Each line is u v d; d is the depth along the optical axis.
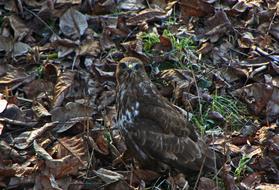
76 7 13.79
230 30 13.92
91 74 12.89
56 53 13.21
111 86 12.76
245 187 11.34
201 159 11.10
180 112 11.98
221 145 11.96
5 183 10.92
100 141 11.62
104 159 11.63
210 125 12.39
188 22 14.09
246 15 14.36
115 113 12.20
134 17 13.91
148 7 14.28
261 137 12.08
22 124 11.88
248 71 13.34
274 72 13.37
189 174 11.25
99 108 12.36
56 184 10.84
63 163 11.01
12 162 11.26
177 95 12.57
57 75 12.59
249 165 11.73
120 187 11.03
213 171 11.14
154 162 11.20
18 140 11.56
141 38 13.58
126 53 13.29
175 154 11.06
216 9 14.20
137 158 11.30
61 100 12.27
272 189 11.23
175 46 13.43
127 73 11.14
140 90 11.14
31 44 13.38
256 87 12.84
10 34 13.40
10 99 12.20
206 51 13.56
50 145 11.52
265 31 14.16
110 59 13.15
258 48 13.73
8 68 12.77
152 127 11.05
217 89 12.95
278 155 11.76
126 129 11.23
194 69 13.20
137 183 11.33
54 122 11.73
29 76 12.67
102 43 13.38
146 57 13.12
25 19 13.64
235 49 13.77
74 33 13.44
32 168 11.01
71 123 11.88
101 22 13.79
